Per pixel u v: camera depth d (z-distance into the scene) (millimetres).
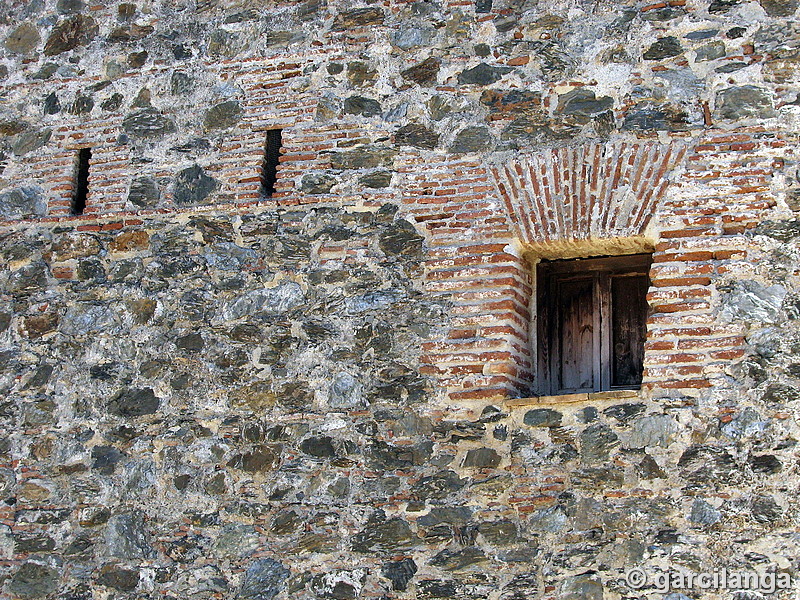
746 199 6691
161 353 7645
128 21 8492
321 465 7098
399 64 7730
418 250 7305
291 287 7512
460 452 6840
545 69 7379
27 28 8711
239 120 7996
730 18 7062
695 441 6375
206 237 7809
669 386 6500
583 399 6648
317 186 7672
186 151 8055
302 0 8102
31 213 8250
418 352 7105
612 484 6469
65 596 7324
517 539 6574
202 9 8328
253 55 8102
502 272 7082
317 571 6902
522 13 7535
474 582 6590
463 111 7496
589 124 7180
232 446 7309
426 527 6773
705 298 6574
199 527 7207
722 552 6180
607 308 7184
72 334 7867
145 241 7926
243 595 6973
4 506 7598
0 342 7992
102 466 7520
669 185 6859
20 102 8562
